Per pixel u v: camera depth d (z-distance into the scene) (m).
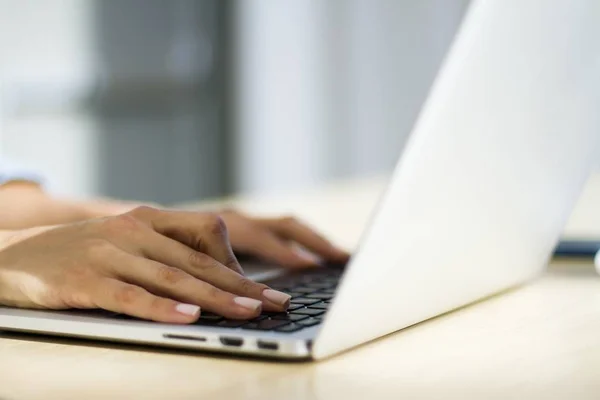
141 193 3.51
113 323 0.51
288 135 3.76
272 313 0.52
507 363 0.44
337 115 3.70
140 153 3.49
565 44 0.55
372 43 3.60
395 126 3.60
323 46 3.69
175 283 0.53
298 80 3.74
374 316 0.47
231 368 0.44
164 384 0.42
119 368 0.45
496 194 0.55
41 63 3.32
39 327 0.54
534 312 0.59
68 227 0.62
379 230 0.43
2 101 3.29
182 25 3.50
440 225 0.49
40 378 0.44
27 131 3.34
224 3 3.59
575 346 0.48
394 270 0.46
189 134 3.58
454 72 0.44
